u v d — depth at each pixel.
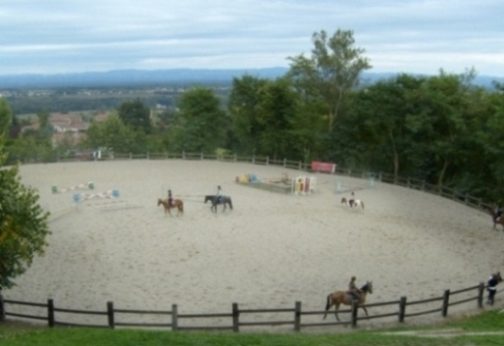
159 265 27.75
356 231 35.12
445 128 56.75
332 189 49.41
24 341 15.40
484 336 17.62
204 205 41.22
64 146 94.94
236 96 70.56
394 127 58.91
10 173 19.41
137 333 16.33
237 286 25.09
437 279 26.77
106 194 43.19
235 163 63.31
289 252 30.39
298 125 68.00
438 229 36.50
